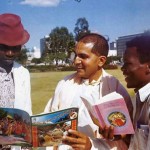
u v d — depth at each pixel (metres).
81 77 2.84
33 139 2.35
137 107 2.23
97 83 2.81
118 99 2.22
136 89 2.29
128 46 2.25
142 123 2.17
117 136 2.33
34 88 9.62
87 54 2.73
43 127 2.35
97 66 2.79
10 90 3.31
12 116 2.38
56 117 2.36
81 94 2.78
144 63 2.17
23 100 3.35
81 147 2.27
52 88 9.51
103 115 2.21
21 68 3.43
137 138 2.19
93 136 2.72
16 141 2.38
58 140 2.37
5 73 3.33
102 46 2.76
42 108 8.31
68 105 2.80
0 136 2.41
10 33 3.16
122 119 2.21
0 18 3.22
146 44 2.17
